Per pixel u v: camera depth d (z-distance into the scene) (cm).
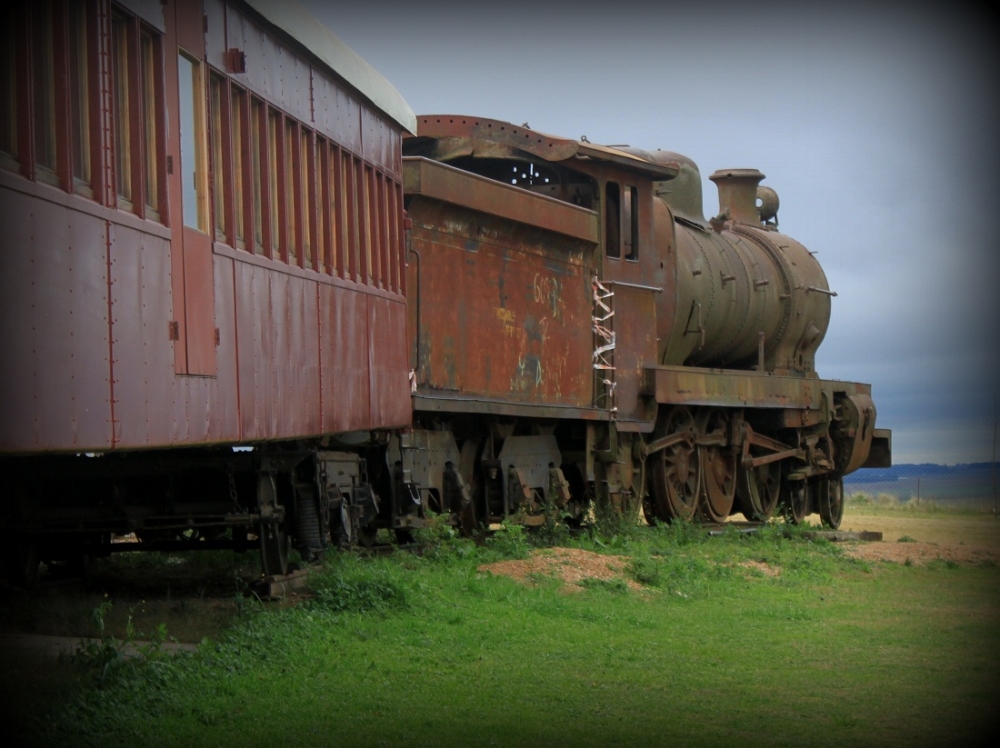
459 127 1905
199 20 952
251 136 1053
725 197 2764
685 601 1339
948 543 2252
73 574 1205
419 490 1503
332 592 1092
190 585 1224
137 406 812
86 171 774
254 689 817
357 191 1336
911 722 828
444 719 779
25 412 678
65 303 726
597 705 838
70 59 757
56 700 733
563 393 1869
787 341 2622
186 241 908
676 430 2214
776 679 950
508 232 1739
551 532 1770
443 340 1587
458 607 1140
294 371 1120
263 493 1120
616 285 1997
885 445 2992
